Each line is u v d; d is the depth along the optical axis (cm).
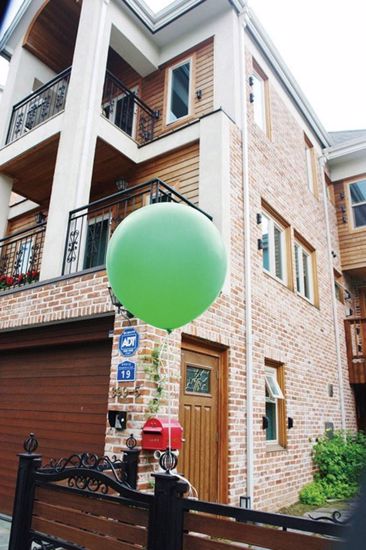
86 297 399
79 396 413
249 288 508
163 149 616
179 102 690
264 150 645
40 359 469
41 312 440
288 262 676
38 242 690
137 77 764
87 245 638
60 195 502
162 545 194
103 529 223
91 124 546
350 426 793
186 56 701
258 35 692
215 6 657
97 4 610
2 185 662
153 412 327
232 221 510
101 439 378
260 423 488
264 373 520
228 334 455
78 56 583
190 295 239
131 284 241
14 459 453
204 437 409
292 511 495
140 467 306
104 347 408
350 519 72
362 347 867
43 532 249
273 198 647
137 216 254
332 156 959
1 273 609
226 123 548
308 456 605
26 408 462
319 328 748
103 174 674
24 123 697
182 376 393
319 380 701
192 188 568
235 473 428
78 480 262
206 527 191
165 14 687
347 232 967
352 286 1014
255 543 177
